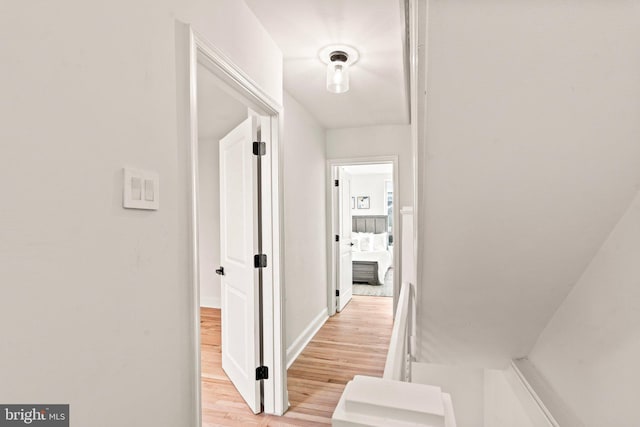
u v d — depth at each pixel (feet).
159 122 3.65
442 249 4.53
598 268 3.97
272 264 7.03
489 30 2.73
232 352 8.34
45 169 2.48
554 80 2.89
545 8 2.56
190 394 4.13
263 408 7.15
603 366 3.83
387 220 26.73
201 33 4.36
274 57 6.72
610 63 2.72
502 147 3.36
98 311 2.90
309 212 11.42
